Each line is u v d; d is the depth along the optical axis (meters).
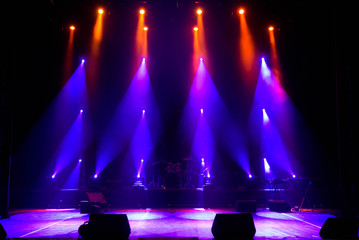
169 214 11.59
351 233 5.59
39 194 14.05
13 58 10.94
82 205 12.16
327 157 14.26
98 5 11.69
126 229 5.50
